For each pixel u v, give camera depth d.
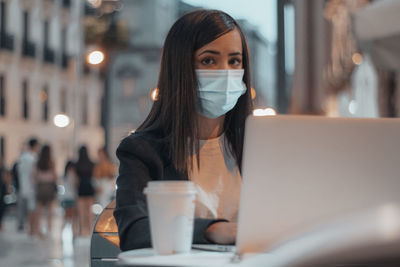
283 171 1.68
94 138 41.81
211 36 2.20
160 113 2.33
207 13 2.25
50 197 13.51
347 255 1.35
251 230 1.67
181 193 1.62
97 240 2.41
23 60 34.44
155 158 2.16
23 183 14.72
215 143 2.33
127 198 2.00
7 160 33.00
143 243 1.84
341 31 11.64
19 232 14.93
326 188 1.68
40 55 36.19
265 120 1.69
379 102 8.93
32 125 35.34
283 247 1.40
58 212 21.86
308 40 6.99
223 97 2.19
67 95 39.19
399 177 1.68
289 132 1.68
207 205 2.24
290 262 1.37
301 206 1.67
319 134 1.69
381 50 5.36
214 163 2.30
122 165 2.13
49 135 37.12
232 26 2.25
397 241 1.32
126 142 2.16
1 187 16.28
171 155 2.22
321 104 6.94
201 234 1.84
